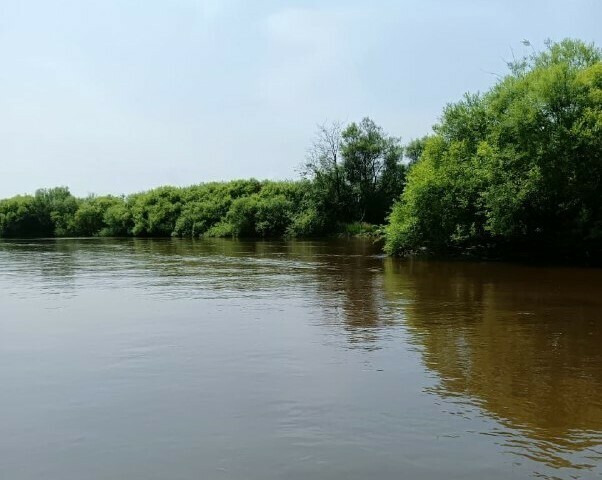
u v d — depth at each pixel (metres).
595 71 26.89
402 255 35.19
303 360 10.16
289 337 12.08
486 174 28.36
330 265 29.50
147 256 38.94
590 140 25.02
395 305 16.08
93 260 35.53
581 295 17.50
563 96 26.31
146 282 22.50
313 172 76.69
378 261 31.61
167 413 7.53
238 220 80.88
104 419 7.35
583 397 7.99
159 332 12.73
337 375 9.20
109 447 6.46
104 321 14.13
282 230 77.81
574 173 25.86
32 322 14.09
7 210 114.25
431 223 32.38
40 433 6.91
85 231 110.25
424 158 34.72
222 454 6.21
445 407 7.63
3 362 10.28
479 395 8.12
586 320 13.55
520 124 26.81
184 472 5.79
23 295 19.03
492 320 13.66
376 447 6.34
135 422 7.23
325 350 10.88
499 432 6.74
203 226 88.31
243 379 9.04
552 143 25.80
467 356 10.30
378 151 76.69
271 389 8.50
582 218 26.56
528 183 26.39
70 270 28.38
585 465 5.84
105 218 104.94
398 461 5.97
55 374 9.46
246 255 38.78
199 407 7.75
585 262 28.56
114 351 11.01
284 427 6.98
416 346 11.12
